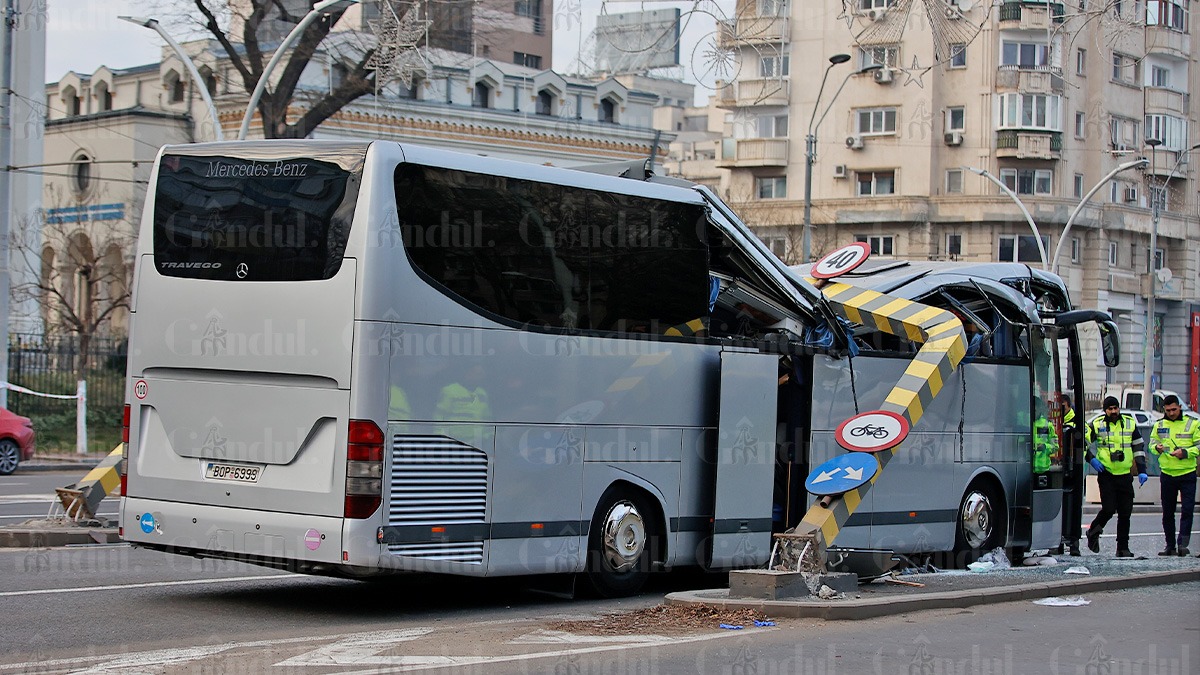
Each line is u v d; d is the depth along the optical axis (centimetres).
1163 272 5581
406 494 1032
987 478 1595
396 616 1080
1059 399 1720
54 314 4656
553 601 1195
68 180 4941
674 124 9081
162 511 1100
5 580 1203
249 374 1065
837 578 1173
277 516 1039
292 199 1058
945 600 1148
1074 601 1216
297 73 3450
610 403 1186
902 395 1310
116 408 3641
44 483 2528
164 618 1027
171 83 4862
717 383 1286
